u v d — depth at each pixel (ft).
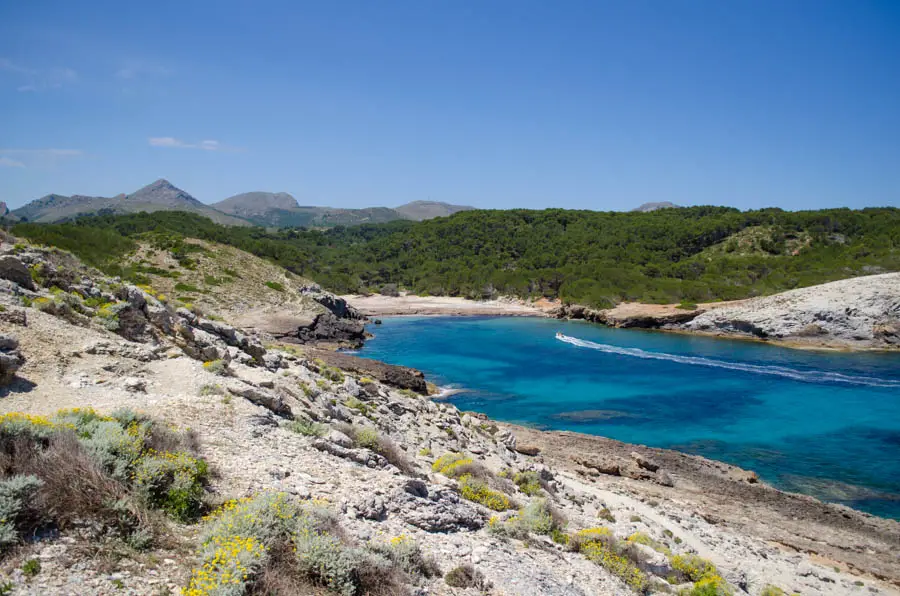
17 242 87.04
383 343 274.16
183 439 37.04
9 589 19.66
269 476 37.19
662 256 442.50
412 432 80.64
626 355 240.94
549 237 539.29
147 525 26.27
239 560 24.61
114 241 323.57
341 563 27.22
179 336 73.05
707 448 128.16
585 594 36.86
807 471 114.32
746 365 218.59
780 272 371.15
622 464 109.40
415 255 566.36
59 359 50.08
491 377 199.31
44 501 24.06
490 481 59.77
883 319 255.09
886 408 157.79
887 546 80.43
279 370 82.12
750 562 64.28
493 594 32.27
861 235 401.49
